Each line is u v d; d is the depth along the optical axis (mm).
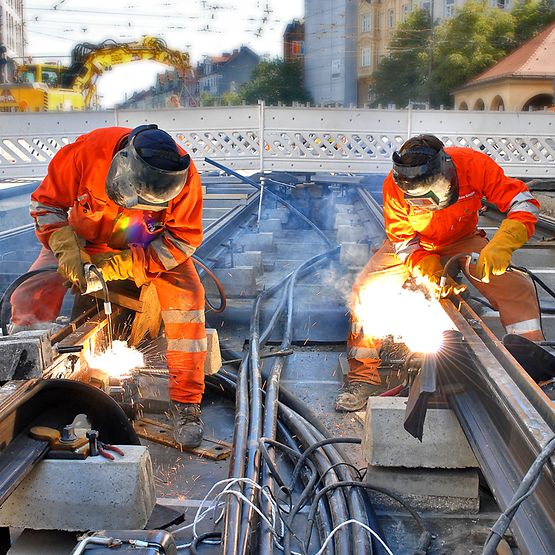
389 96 62594
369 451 3242
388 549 2668
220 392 4625
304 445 3619
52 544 2785
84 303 4367
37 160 10273
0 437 2559
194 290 3896
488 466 2574
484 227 9641
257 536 2744
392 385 4621
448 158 4020
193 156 10539
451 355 3215
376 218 9586
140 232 3947
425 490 3236
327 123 10484
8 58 37125
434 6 68500
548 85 52500
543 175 10625
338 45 79375
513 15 59812
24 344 2871
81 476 2729
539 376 3521
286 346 5410
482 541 2922
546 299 6238
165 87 60531
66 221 3977
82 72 28625
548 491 2191
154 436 3914
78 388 2916
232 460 3131
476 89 56312
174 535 2932
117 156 3502
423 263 4270
